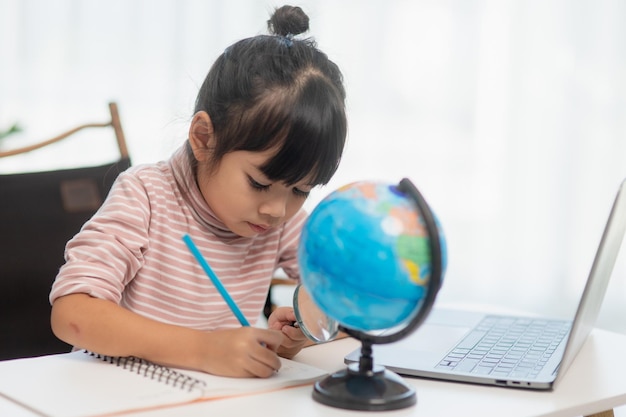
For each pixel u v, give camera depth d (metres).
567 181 2.89
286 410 0.79
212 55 2.62
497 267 2.91
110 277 1.03
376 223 0.76
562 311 2.91
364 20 2.75
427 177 2.83
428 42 2.80
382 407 0.79
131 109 2.59
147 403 0.78
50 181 1.46
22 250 1.41
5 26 2.53
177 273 1.18
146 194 1.16
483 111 2.86
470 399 0.85
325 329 0.97
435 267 0.76
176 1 2.61
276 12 1.17
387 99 2.78
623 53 2.87
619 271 2.90
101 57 2.58
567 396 0.87
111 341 0.93
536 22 2.85
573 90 2.87
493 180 2.88
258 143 0.99
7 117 2.53
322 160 1.02
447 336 1.12
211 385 0.84
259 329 0.92
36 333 1.40
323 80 1.04
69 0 2.55
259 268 1.27
